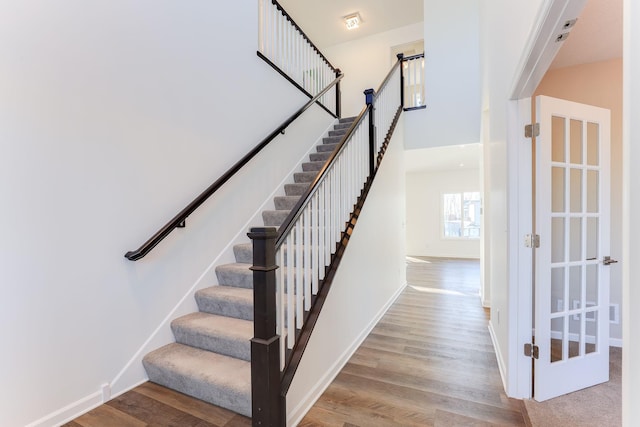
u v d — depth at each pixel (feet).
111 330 6.34
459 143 15.48
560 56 8.70
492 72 8.55
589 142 7.13
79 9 5.88
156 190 7.29
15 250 5.06
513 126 6.50
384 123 13.08
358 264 9.29
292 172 12.57
